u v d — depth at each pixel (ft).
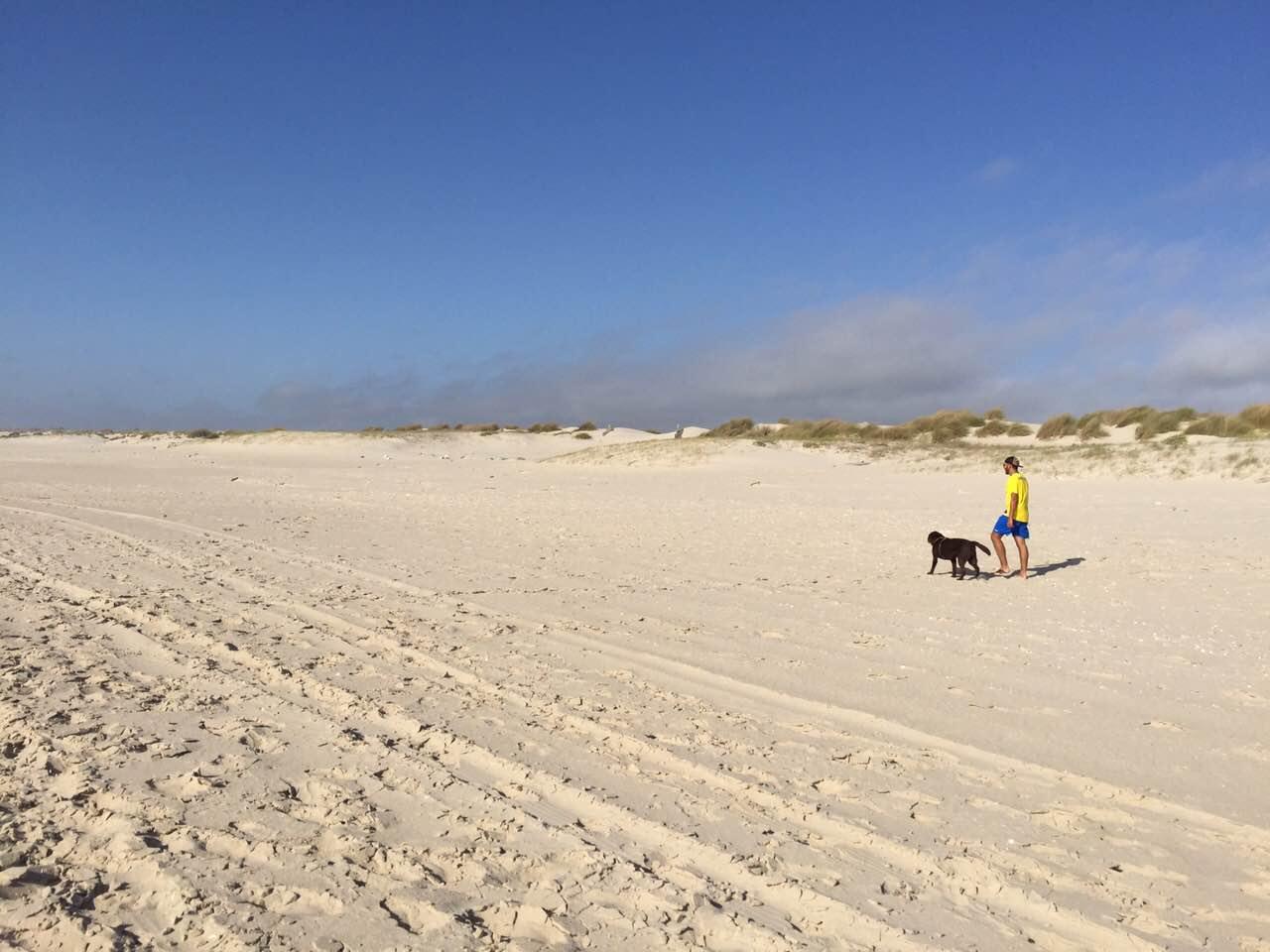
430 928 12.57
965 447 117.70
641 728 21.06
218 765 18.26
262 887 13.50
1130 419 121.08
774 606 35.35
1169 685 24.73
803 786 17.81
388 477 109.91
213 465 135.64
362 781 17.67
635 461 125.29
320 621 31.78
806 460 115.55
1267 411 103.04
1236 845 15.67
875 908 13.38
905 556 48.52
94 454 166.81
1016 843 15.61
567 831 15.69
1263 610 33.94
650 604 35.58
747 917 13.05
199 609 33.06
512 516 68.33
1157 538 52.80
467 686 24.31
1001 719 22.03
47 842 14.71
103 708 21.52
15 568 40.91
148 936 12.18
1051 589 38.88
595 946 12.30
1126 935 12.82
